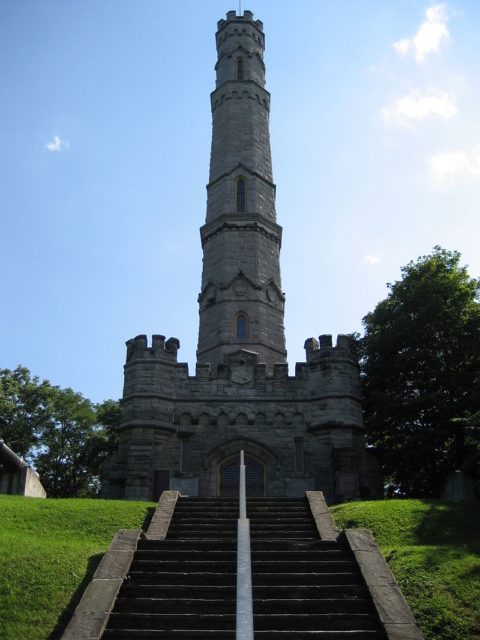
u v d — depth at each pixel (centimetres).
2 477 2589
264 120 4531
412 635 1264
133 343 3491
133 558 1611
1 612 1407
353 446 3203
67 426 4919
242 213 4069
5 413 4628
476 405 3183
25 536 1877
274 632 1280
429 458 3300
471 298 3638
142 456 3169
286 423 3306
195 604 1401
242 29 4778
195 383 3381
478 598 1420
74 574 1591
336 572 1540
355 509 2250
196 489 3167
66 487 4859
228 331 3728
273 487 3186
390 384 3528
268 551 1631
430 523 2003
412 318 3578
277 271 4050
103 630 1291
